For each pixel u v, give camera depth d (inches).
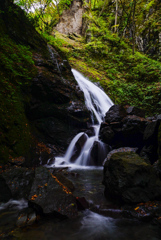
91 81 499.8
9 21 313.1
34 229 96.0
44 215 103.9
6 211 115.0
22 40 325.1
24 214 105.2
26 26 350.9
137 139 252.8
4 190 131.5
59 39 689.0
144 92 536.7
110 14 922.7
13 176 139.9
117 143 275.1
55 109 304.5
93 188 160.6
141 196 116.3
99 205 125.2
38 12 486.6
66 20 858.8
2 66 246.2
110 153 247.0
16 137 209.5
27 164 194.5
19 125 226.7
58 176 156.1
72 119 316.2
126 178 121.8
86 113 339.9
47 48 384.5
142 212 106.9
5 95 228.5
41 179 125.8
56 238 89.5
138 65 615.2
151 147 209.0
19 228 96.3
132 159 135.6
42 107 292.8
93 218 109.1
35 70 297.1
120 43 719.7
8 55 265.9
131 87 541.3
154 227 98.5
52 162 245.9
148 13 820.0
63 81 344.2
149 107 499.2
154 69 598.2
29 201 108.8
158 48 730.8
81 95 369.4
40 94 292.4
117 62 652.7
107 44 716.0
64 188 127.2
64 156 279.4
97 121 363.6
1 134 191.2
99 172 222.4
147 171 124.8
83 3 906.7
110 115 282.4
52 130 290.5
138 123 243.1
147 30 788.6
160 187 121.0
